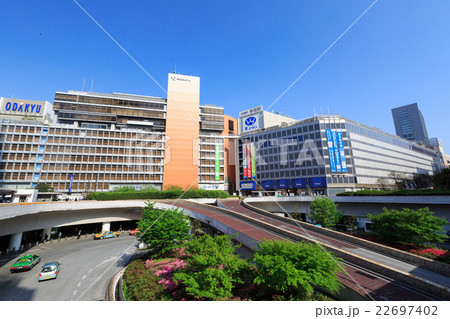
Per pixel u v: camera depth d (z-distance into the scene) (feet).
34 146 183.42
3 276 59.41
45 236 107.04
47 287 51.19
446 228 91.76
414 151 306.76
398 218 68.13
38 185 158.40
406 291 36.29
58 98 214.69
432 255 55.93
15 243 87.92
